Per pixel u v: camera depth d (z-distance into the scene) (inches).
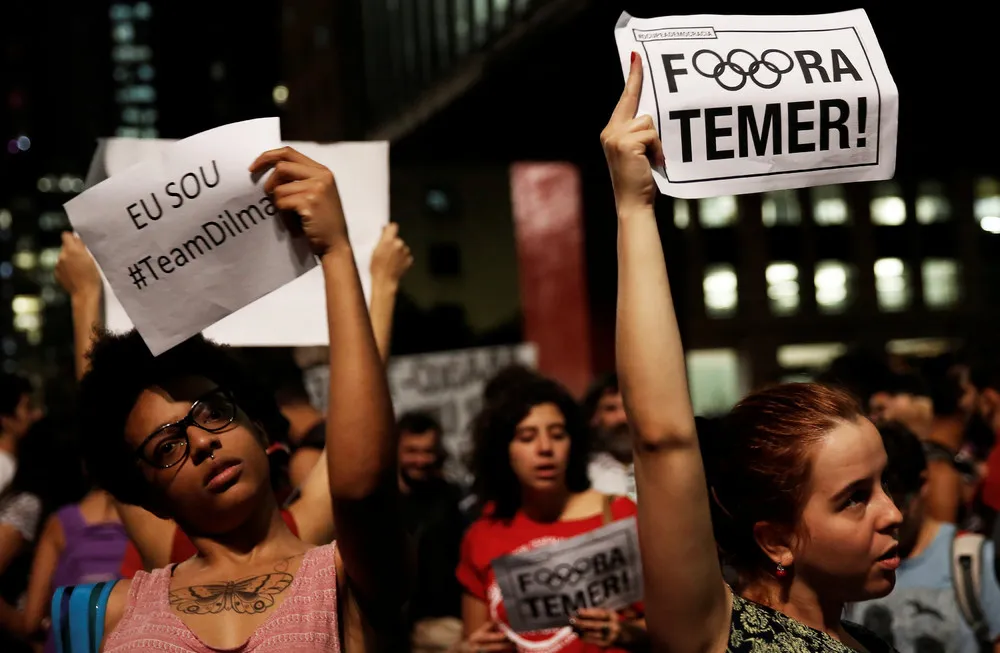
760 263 1332.4
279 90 916.6
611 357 513.7
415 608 204.4
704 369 1338.6
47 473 195.2
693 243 1323.8
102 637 77.3
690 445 67.9
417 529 209.9
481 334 908.0
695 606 68.1
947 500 175.9
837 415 72.0
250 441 79.4
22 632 178.1
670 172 74.7
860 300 1348.4
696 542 67.8
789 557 72.4
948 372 237.1
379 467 71.2
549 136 410.9
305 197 74.2
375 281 107.3
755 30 78.0
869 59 78.6
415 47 446.6
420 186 1259.8
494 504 168.9
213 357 82.0
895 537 71.5
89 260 106.3
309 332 110.3
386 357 104.5
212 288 77.7
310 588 75.2
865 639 79.1
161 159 77.7
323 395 269.9
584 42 306.7
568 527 164.9
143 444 77.5
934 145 321.7
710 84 75.7
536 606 147.9
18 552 192.2
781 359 1338.6
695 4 221.8
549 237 511.8
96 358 81.0
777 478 71.4
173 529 101.6
